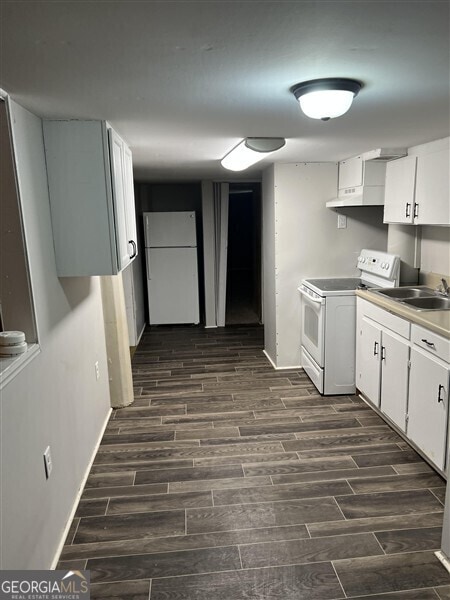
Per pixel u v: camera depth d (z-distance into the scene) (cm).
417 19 101
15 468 150
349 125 222
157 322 587
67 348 223
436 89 159
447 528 184
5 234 169
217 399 352
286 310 410
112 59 124
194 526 208
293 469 253
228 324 595
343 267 407
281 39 112
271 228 407
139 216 601
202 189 538
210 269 565
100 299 311
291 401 345
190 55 122
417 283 355
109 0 89
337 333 346
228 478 246
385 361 293
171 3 91
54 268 208
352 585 174
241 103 173
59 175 207
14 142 165
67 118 197
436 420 232
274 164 386
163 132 230
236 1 91
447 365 221
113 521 213
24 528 157
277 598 169
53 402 196
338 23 103
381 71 139
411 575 178
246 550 193
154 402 349
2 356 158
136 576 180
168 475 250
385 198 339
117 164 225
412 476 244
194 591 172
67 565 186
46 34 106
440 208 270
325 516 213
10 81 142
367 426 302
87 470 252
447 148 260
